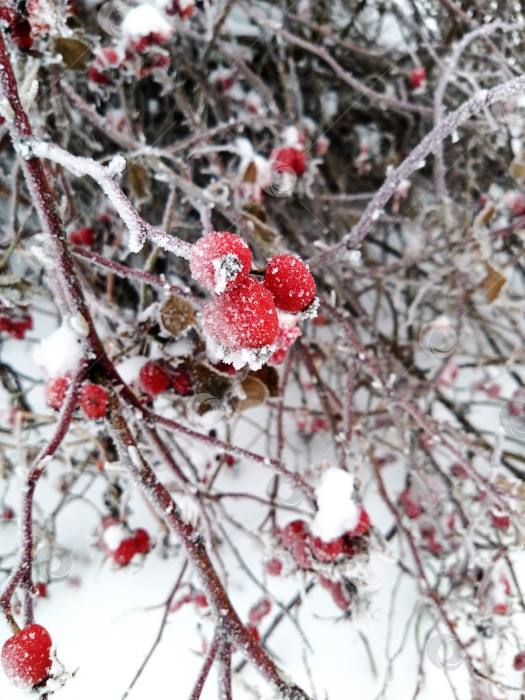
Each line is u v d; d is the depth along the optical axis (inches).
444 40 15.1
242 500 14.2
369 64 16.5
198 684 7.6
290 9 15.2
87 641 12.2
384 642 12.7
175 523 7.9
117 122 14.0
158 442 9.2
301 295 5.6
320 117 17.2
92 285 13.2
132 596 12.8
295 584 13.2
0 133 10.3
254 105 15.3
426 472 14.6
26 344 15.4
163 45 12.2
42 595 12.5
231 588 13.2
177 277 14.0
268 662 7.8
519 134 14.3
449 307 16.2
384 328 17.7
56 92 11.1
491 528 13.1
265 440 15.4
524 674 11.5
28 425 13.3
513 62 14.1
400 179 9.0
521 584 13.6
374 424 15.9
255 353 5.1
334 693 12.1
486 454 11.5
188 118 13.4
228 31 16.0
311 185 14.8
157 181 13.9
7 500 13.8
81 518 14.2
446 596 12.2
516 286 17.1
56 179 11.3
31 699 6.0
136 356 10.0
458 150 15.3
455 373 15.9
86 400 8.1
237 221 10.9
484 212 13.2
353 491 9.6
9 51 8.0
